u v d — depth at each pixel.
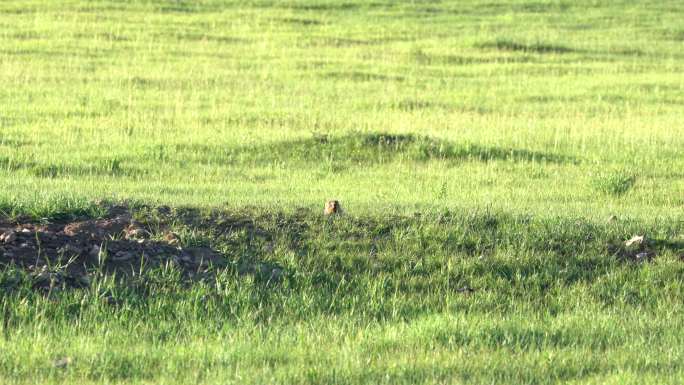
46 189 50.84
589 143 78.25
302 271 37.28
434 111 97.25
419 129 82.75
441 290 37.00
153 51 130.00
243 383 26.53
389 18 167.50
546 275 38.47
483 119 90.19
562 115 97.12
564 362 29.22
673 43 153.88
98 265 35.53
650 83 118.75
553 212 48.28
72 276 34.44
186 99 98.44
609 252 41.00
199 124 83.31
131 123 82.50
